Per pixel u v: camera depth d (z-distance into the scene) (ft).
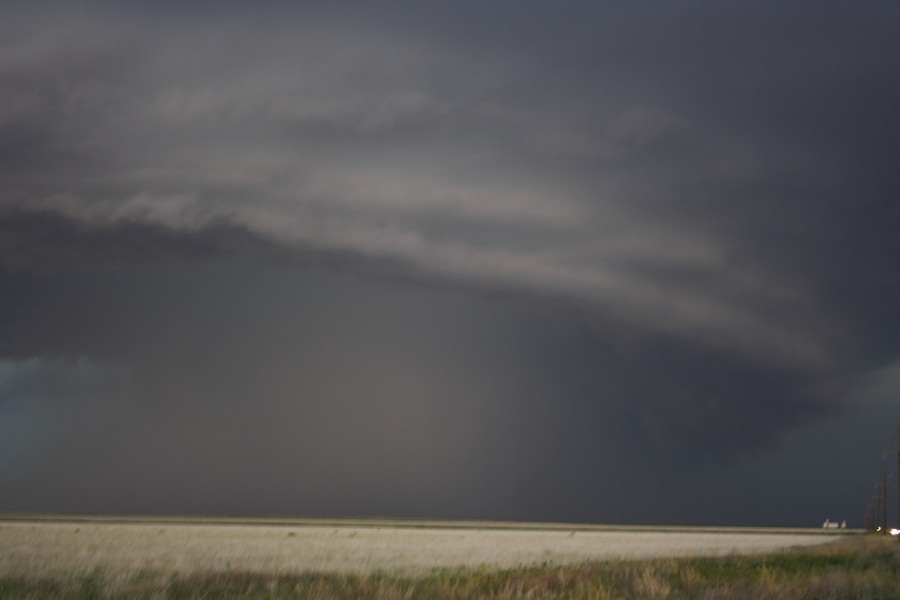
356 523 653.30
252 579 73.10
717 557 114.93
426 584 65.05
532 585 64.90
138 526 350.64
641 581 65.98
